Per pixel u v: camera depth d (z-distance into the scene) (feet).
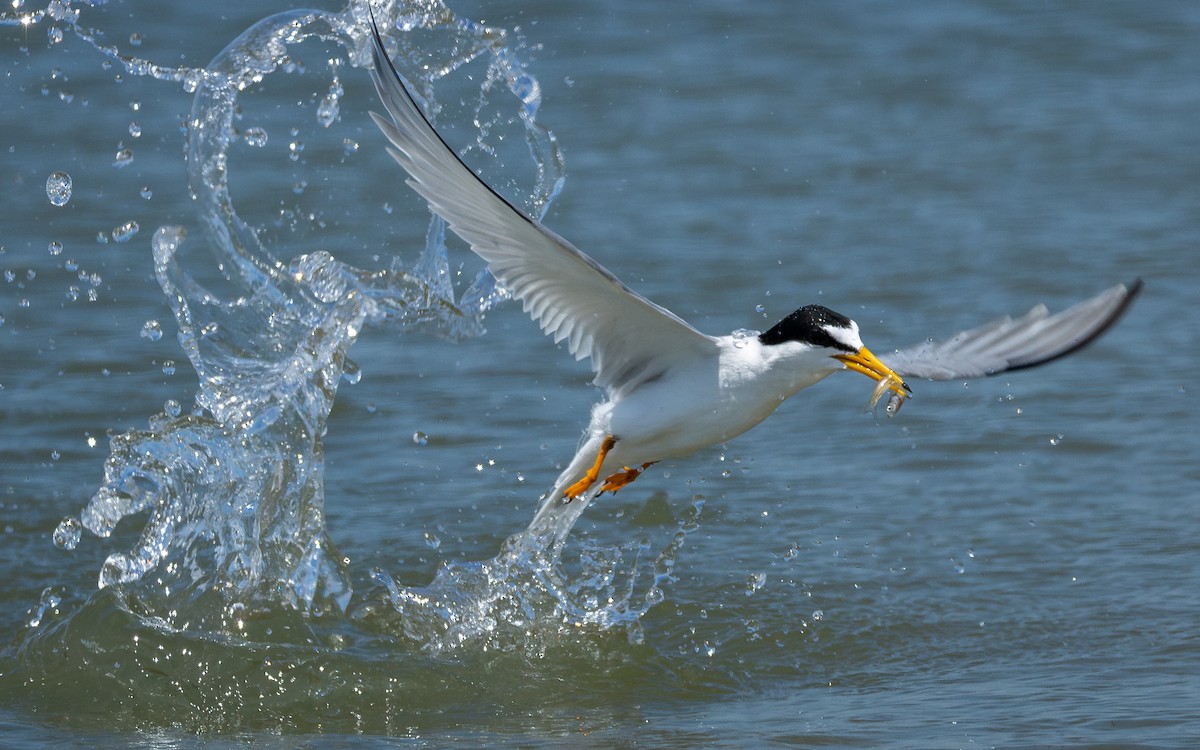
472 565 38.99
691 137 82.74
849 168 78.84
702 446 35.22
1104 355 57.00
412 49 46.55
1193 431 50.08
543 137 49.29
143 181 73.97
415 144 31.78
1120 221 71.41
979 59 97.09
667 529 44.32
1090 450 49.06
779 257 66.54
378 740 31.89
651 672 35.78
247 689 34.42
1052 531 43.52
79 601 39.27
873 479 47.52
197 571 38.63
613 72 92.02
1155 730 30.99
